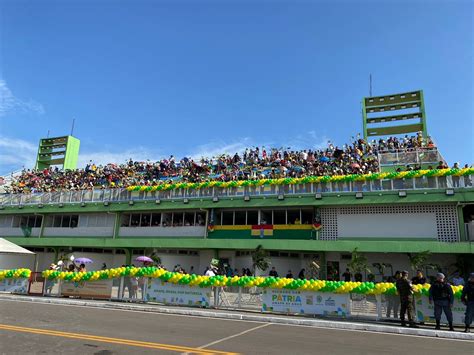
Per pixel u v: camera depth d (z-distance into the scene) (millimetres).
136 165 42594
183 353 7809
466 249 21484
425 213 23844
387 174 24594
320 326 12430
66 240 33250
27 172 48812
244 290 15703
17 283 19438
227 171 34031
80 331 9914
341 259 25703
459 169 23172
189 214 31500
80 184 39344
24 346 8055
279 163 33812
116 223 32969
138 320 12242
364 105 40594
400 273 12945
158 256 30891
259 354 7953
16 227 36625
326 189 26109
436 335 11117
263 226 27969
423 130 37594
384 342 9867
